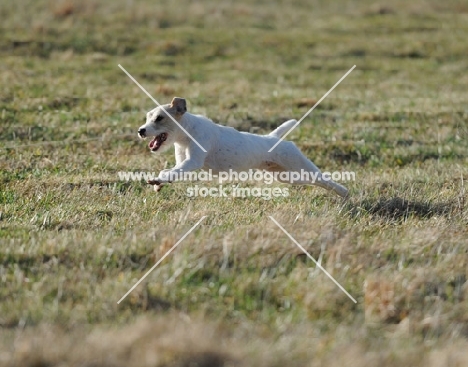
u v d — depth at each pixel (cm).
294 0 3891
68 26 3011
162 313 866
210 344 766
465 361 758
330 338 816
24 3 3306
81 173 1470
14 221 1148
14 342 781
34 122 1836
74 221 1146
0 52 2680
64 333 812
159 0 3653
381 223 1163
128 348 762
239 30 3244
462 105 2183
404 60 2961
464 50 3086
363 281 936
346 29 3375
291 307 888
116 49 2853
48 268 953
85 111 1967
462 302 897
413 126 1958
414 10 3750
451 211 1225
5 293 897
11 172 1464
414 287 912
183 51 2905
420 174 1524
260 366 746
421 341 827
